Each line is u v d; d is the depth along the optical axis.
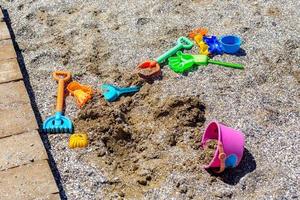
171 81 2.43
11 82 2.35
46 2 2.92
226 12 2.85
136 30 2.72
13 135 2.10
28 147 2.05
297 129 2.20
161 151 2.11
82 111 2.25
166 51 2.60
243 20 2.79
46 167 1.98
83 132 2.19
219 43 2.60
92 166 2.05
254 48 2.61
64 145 2.13
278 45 2.63
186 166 2.04
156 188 1.97
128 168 2.05
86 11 2.86
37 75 2.47
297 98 2.35
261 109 2.29
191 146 2.12
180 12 2.84
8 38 2.62
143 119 2.25
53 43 2.65
